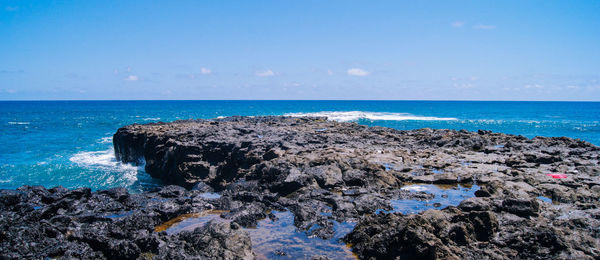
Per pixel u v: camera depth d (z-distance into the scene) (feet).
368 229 32.50
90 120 268.41
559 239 28.07
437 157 67.51
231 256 28.40
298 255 30.53
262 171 53.78
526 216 34.04
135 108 523.70
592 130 188.65
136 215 36.11
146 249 30.01
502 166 59.82
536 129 194.90
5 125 221.66
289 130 99.60
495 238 30.04
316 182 48.98
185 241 30.96
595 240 28.68
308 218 37.63
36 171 90.74
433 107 540.93
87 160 105.60
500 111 414.41
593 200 40.60
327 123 128.67
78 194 42.88
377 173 51.55
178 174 73.51
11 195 40.86
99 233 31.76
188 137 85.05
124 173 89.51
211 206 43.68
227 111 400.26
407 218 31.65
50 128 202.18
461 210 36.94
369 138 93.50
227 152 74.28
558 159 62.34
